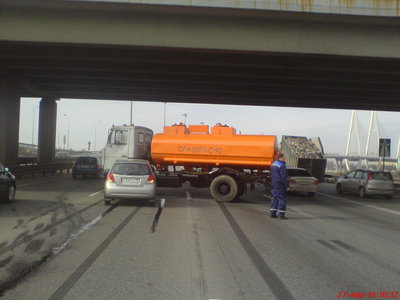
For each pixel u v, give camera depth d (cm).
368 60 1888
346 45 1816
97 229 1002
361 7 1688
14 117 2652
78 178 3050
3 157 2595
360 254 813
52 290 561
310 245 884
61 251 779
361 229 1125
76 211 1297
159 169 1811
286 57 1983
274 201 1288
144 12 1791
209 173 1734
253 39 1812
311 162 2942
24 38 1809
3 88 2567
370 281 630
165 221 1139
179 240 893
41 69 2492
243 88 2709
